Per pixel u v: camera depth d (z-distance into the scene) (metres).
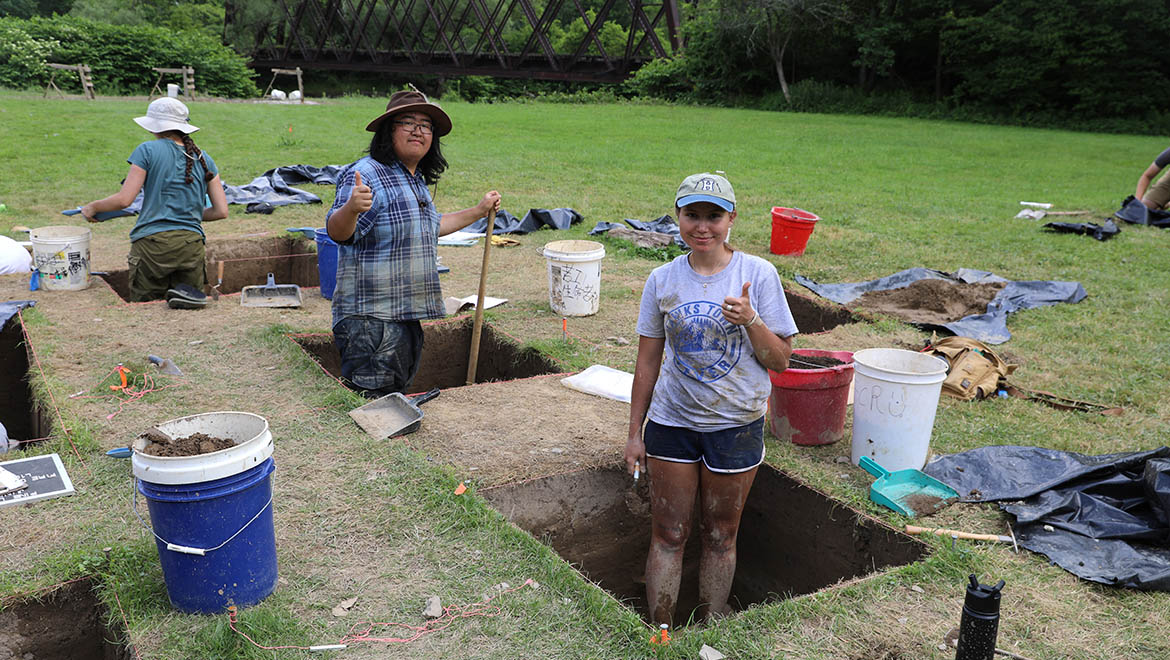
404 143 4.79
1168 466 3.80
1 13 60.94
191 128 6.84
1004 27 34.34
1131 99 33.72
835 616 3.18
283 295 7.17
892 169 17.45
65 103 23.67
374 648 2.94
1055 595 3.37
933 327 6.88
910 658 2.98
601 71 42.09
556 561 3.44
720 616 3.83
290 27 51.41
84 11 54.22
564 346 6.31
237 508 2.99
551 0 41.22
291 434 4.57
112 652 3.17
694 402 3.50
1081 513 3.85
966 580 3.44
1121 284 8.34
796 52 40.78
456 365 6.91
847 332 6.72
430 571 3.40
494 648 2.96
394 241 4.88
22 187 11.75
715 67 40.06
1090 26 33.59
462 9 64.69
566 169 15.76
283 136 18.41
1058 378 5.89
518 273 8.48
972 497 4.11
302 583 3.29
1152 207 11.86
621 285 8.14
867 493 4.16
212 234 9.70
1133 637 3.12
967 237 10.54
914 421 4.27
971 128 30.52
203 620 3.05
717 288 3.43
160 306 6.82
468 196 12.59
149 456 2.88
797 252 9.52
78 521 3.70
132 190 6.59
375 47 50.56
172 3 60.78
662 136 22.92
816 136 24.38
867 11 39.56
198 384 5.26
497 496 4.11
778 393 4.68
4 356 6.34
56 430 4.60
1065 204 13.20
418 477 4.12
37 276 7.09
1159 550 3.65
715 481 3.62
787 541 4.45
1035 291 7.89
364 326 4.97
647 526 4.66
